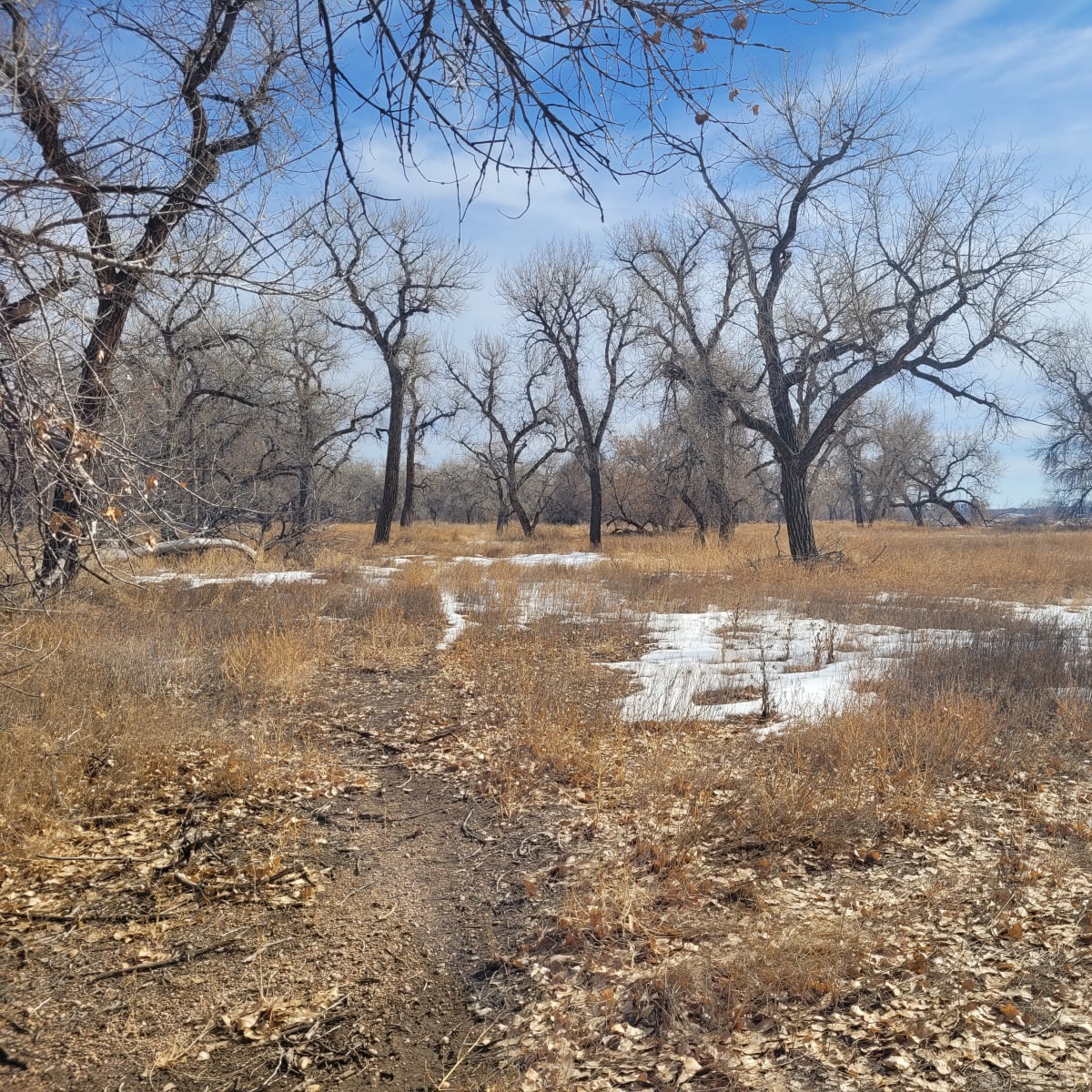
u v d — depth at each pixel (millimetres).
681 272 23312
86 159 4000
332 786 6785
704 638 12867
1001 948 4387
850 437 44781
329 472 25172
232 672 9430
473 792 6762
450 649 11695
